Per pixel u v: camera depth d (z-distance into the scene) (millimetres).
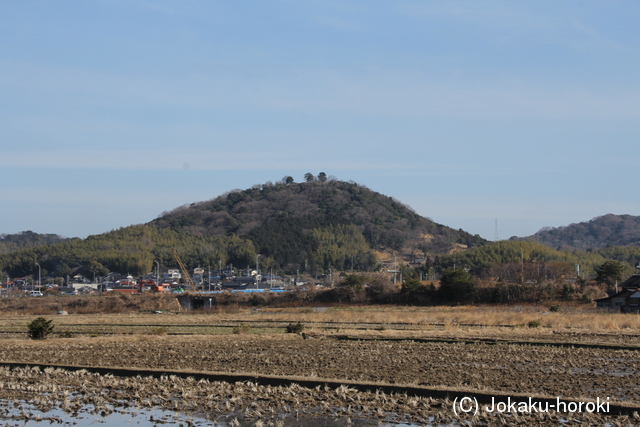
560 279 97812
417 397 18562
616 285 92188
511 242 187750
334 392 19578
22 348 33562
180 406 17938
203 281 180625
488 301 90938
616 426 15383
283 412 17203
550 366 25734
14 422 16656
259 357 28734
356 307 90875
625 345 34281
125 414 17359
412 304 95312
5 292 158625
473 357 28672
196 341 37969
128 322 62844
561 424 15734
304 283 186375
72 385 21609
